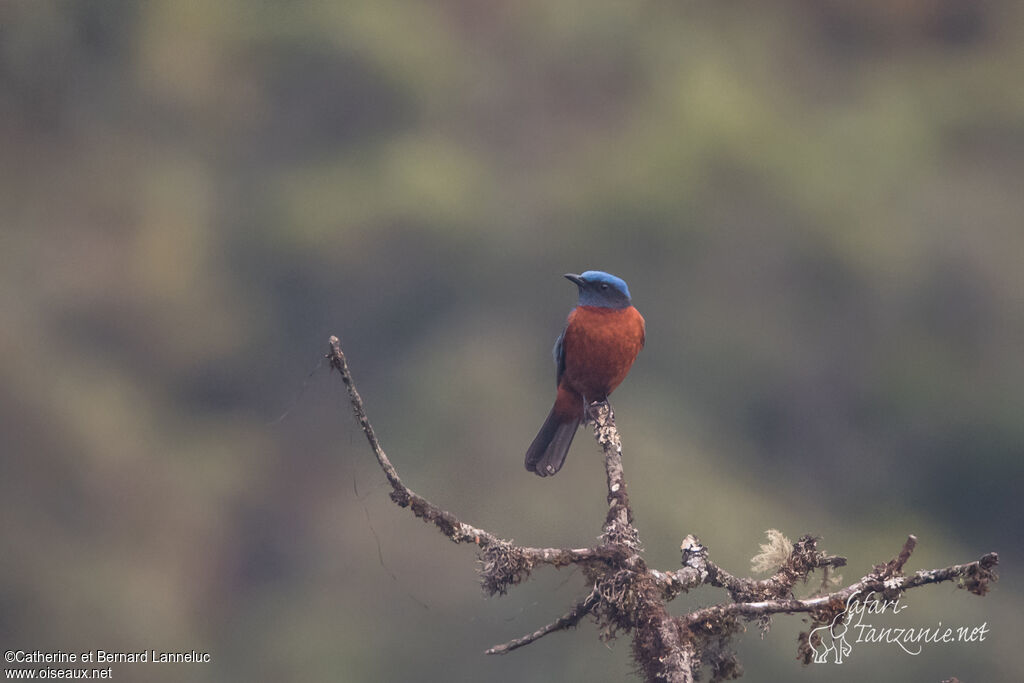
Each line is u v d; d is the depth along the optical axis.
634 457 18.19
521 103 24.98
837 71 26.66
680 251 22.23
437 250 22.64
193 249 22.19
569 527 16.19
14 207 20.73
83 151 21.56
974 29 27.08
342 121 24.11
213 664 17.80
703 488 17.80
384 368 22.47
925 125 24.67
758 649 12.50
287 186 23.23
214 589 19.44
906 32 27.16
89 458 18.89
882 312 22.23
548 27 25.38
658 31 25.41
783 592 4.30
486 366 20.88
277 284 22.94
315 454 21.58
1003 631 14.98
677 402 20.83
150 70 22.06
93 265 21.14
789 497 20.55
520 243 22.77
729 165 22.72
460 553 16.11
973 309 22.31
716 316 21.89
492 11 25.70
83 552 17.91
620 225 22.30
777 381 21.69
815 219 22.30
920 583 3.93
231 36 22.83
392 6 24.67
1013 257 22.53
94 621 16.72
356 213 22.47
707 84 24.09
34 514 18.05
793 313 22.22
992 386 21.67
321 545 19.62
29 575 16.94
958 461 21.48
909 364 21.66
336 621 17.33
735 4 26.67
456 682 14.33
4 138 20.83
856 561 18.97
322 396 22.08
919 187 23.38
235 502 20.42
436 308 22.64
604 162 23.34
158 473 19.64
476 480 18.19
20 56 20.52
